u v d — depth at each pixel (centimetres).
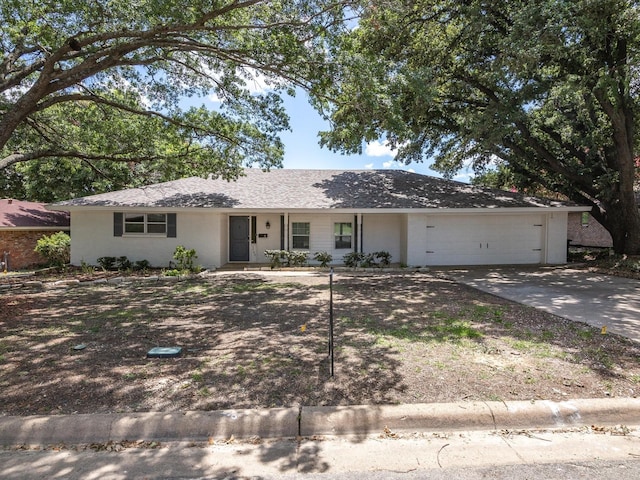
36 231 1647
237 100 1074
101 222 1348
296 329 566
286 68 827
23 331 556
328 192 1457
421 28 1266
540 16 948
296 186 1524
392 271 1284
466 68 1358
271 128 1127
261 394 345
